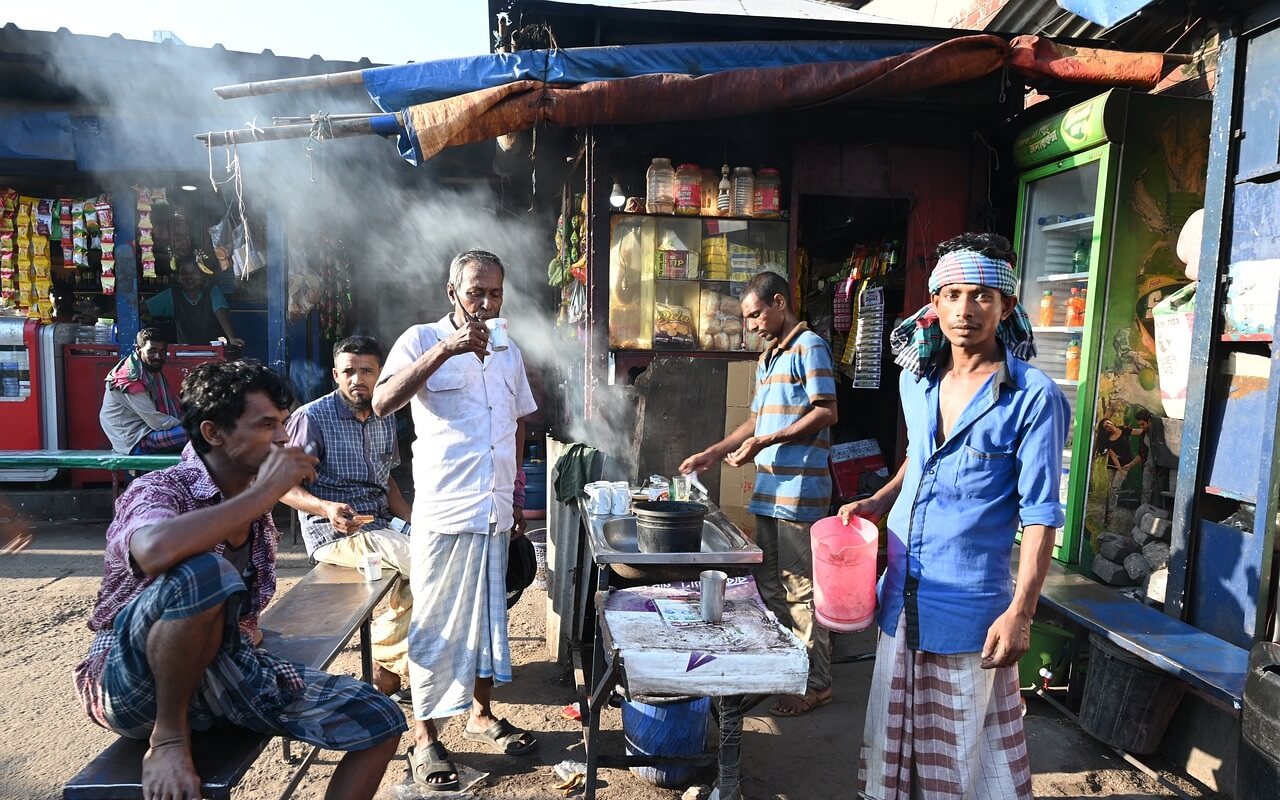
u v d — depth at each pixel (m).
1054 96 4.52
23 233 6.25
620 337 4.47
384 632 3.38
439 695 2.85
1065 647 3.63
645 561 2.64
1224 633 3.03
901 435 5.03
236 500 1.81
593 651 3.06
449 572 2.86
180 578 1.75
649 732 2.82
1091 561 3.98
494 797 2.81
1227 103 3.08
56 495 6.26
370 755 2.07
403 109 4.06
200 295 7.09
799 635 3.52
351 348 3.29
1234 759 2.83
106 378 5.83
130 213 6.29
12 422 6.29
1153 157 3.88
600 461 3.74
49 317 6.43
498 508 2.90
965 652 2.08
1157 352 3.81
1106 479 3.98
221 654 1.92
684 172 4.41
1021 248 4.53
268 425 1.96
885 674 2.22
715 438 4.26
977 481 2.07
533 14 4.12
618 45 4.27
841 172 4.57
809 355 3.34
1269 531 2.83
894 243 5.02
